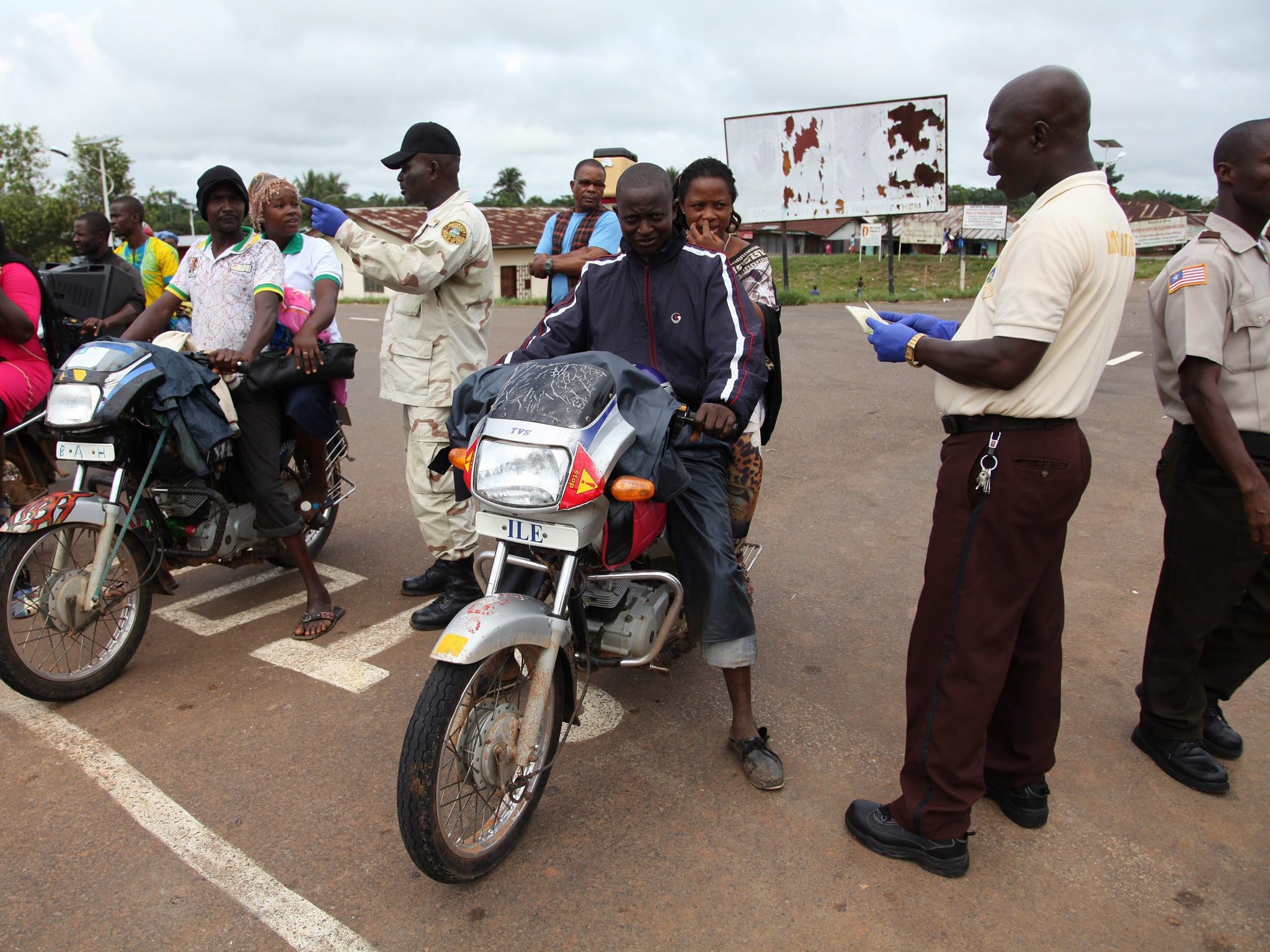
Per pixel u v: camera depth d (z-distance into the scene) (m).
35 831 2.69
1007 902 2.45
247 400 3.86
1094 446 7.17
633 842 2.67
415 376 3.94
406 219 30.80
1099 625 4.12
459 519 3.96
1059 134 2.28
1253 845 2.69
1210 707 3.14
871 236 44.41
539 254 5.19
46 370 4.80
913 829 2.56
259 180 4.03
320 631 4.00
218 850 2.61
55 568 3.48
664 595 2.93
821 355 11.66
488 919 2.36
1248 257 2.74
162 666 3.73
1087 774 3.03
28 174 51.00
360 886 2.48
